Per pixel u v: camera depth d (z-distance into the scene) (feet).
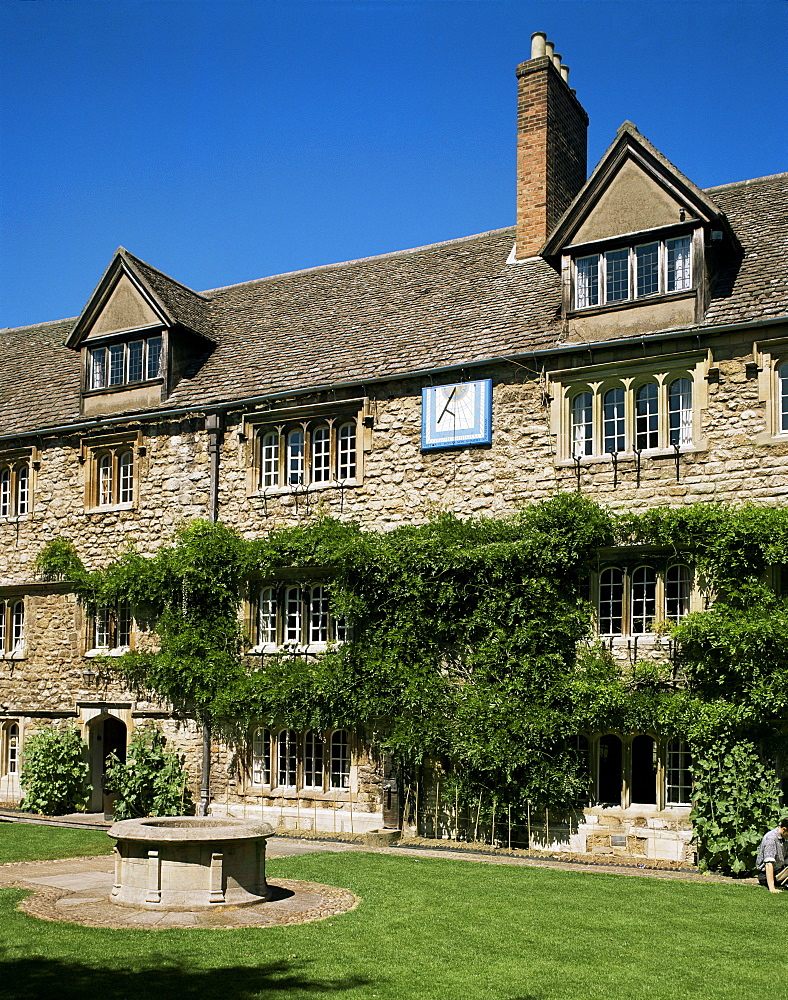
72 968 26.21
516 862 45.88
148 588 63.21
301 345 65.92
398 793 54.34
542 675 50.31
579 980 26.35
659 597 49.49
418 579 53.98
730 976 27.07
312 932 30.60
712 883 40.86
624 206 53.98
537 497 53.93
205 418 64.69
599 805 49.47
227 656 60.34
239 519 62.69
